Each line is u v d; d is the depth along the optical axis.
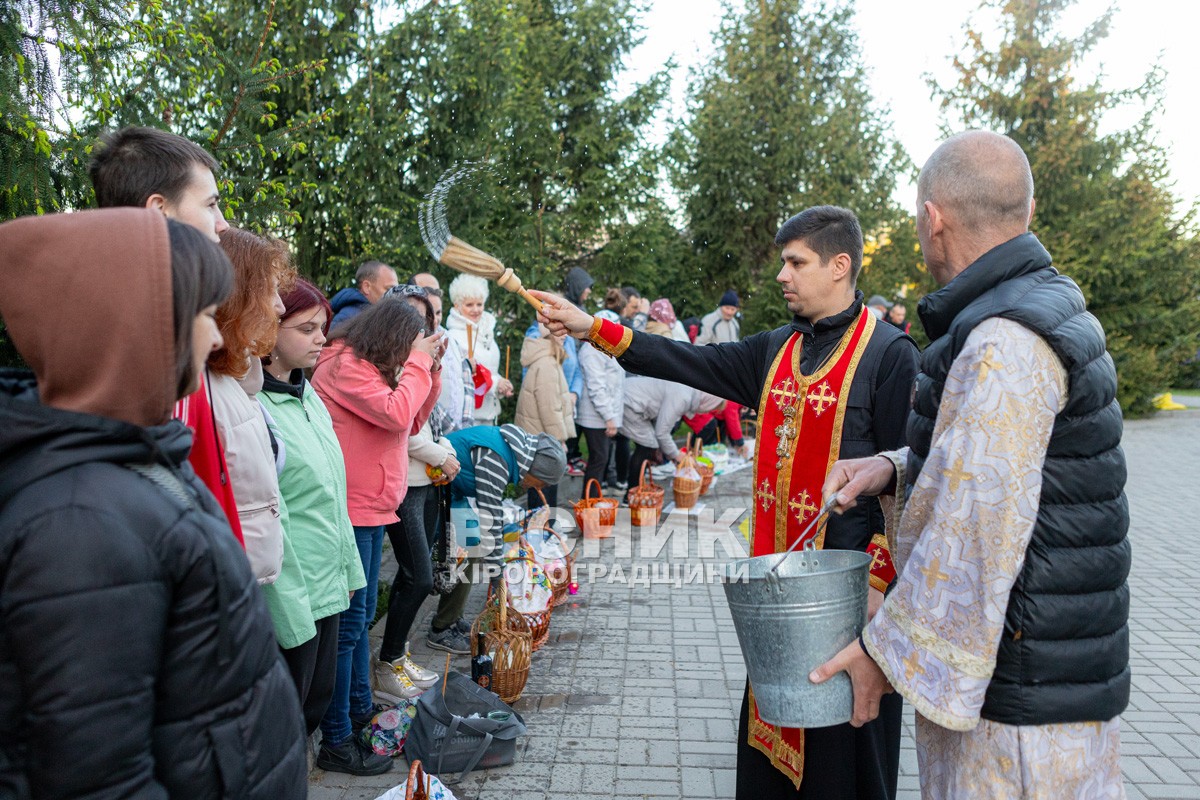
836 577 1.84
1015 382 1.59
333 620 2.83
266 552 2.30
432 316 3.88
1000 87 15.65
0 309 1.12
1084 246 15.41
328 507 2.75
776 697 1.88
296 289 2.71
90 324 1.10
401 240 8.02
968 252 1.82
